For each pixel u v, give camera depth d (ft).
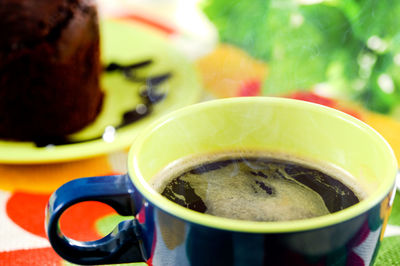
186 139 1.12
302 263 0.91
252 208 1.05
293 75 1.57
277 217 1.04
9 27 1.55
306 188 1.09
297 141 1.14
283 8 1.54
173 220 0.92
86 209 1.33
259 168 1.13
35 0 1.58
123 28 2.05
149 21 2.16
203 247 0.92
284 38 1.55
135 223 1.01
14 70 1.55
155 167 1.09
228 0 1.64
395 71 1.56
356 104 1.59
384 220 0.96
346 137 1.09
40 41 1.56
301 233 0.89
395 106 1.59
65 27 1.59
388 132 1.52
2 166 1.48
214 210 1.05
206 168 1.13
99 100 1.70
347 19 1.51
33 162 1.45
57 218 0.99
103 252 1.02
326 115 1.11
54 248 1.01
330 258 0.92
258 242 0.90
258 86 1.69
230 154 1.15
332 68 1.58
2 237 1.27
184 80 1.77
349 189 1.08
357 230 0.92
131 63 1.88
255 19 1.63
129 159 1.02
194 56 1.89
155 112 1.65
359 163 1.08
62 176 1.45
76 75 1.61
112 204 1.00
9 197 1.38
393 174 0.97
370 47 1.55
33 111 1.59
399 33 1.51
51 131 1.61
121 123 1.62
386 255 1.14
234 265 0.92
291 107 1.13
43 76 1.56
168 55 1.88
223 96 1.68
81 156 1.46
